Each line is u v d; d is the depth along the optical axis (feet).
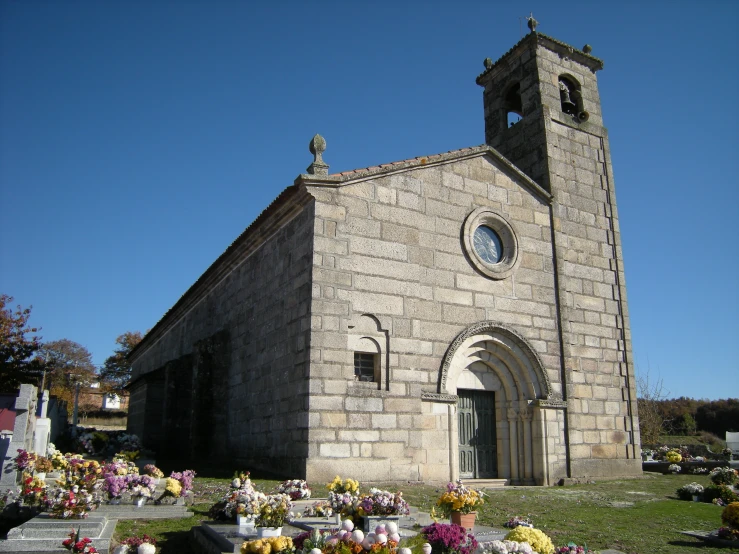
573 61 78.84
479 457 60.39
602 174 75.77
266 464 56.03
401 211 57.57
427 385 55.42
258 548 24.71
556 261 67.56
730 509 36.70
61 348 216.95
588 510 46.24
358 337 52.90
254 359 63.10
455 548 26.09
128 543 28.60
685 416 181.27
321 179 53.26
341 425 50.19
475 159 64.23
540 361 62.85
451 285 59.06
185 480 40.93
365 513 32.55
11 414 69.00
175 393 78.89
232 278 74.79
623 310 71.97
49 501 34.60
